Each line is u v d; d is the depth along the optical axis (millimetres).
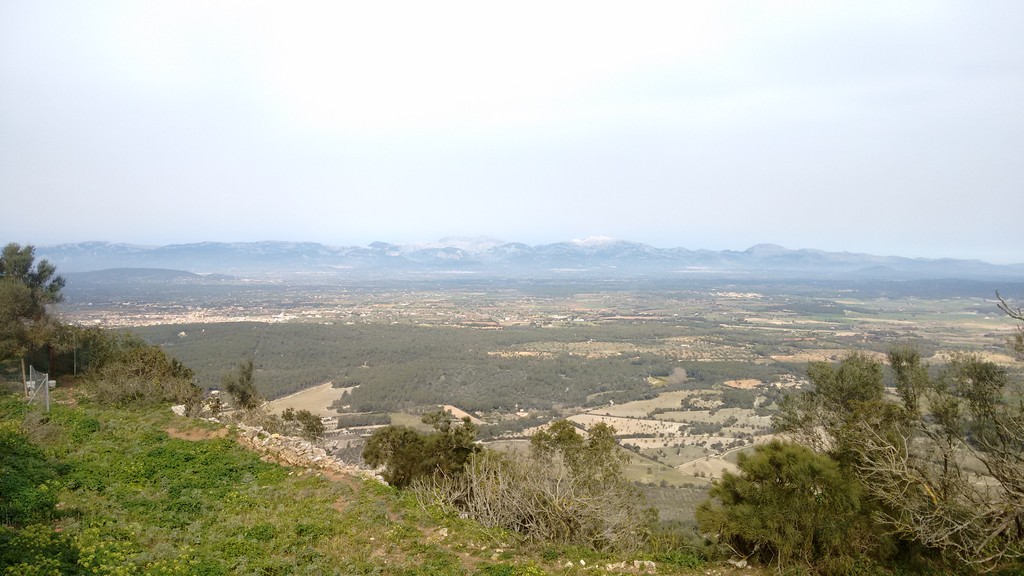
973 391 13391
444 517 14086
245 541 11859
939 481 12148
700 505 13656
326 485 15742
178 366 30125
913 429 14227
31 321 29359
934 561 12070
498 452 20469
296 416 33250
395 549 12086
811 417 17125
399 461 20391
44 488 12992
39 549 9820
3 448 15555
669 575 11773
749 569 12250
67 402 24391
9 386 25531
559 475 15578
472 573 11141
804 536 12117
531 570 11234
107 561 10078
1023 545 10984
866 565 11742
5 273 30969
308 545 11914
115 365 26719
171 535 11859
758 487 13094
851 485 12305
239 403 31906
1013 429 11844
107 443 18094
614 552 13266
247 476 16125
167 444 18375
